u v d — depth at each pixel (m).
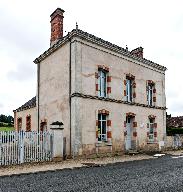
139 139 20.59
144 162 14.77
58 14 19.77
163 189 7.74
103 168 12.35
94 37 17.36
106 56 18.45
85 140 16.14
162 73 24.30
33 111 24.16
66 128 16.70
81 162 14.20
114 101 18.47
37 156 13.98
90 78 17.08
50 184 8.52
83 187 8.04
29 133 13.78
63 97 17.41
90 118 16.64
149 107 22.09
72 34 16.59
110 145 17.75
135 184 8.47
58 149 14.80
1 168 11.89
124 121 19.27
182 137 27.27
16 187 8.07
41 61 20.98
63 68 17.70
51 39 20.20
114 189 7.73
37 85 21.11
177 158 17.17
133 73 20.78
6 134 12.87
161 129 23.34
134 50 23.88
